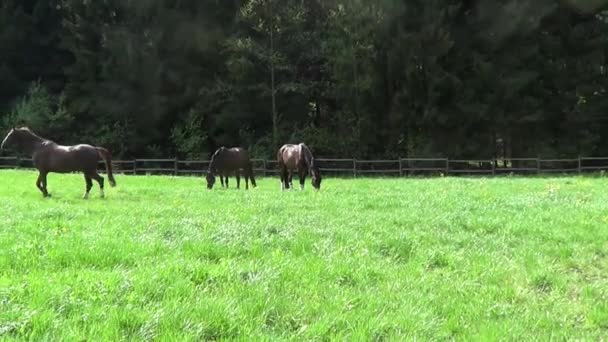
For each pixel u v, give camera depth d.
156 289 5.46
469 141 36.28
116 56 39.94
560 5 36.50
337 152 38.50
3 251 6.99
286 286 5.96
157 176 31.03
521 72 35.69
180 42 40.28
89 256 6.80
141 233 8.73
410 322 5.07
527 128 37.19
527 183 22.28
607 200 14.76
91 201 16.00
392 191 18.67
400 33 36.19
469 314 5.46
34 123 39.50
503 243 8.89
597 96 36.22
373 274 6.74
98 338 4.26
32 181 24.02
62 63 44.91
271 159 38.03
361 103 37.75
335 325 4.93
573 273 7.43
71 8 41.84
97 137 41.09
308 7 40.09
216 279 6.02
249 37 38.38
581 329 5.27
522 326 5.21
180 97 40.59
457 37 37.06
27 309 4.71
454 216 11.50
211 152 41.84
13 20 43.00
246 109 39.84
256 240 8.18
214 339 4.56
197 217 10.95
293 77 39.38
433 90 35.75
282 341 4.52
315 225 10.08
